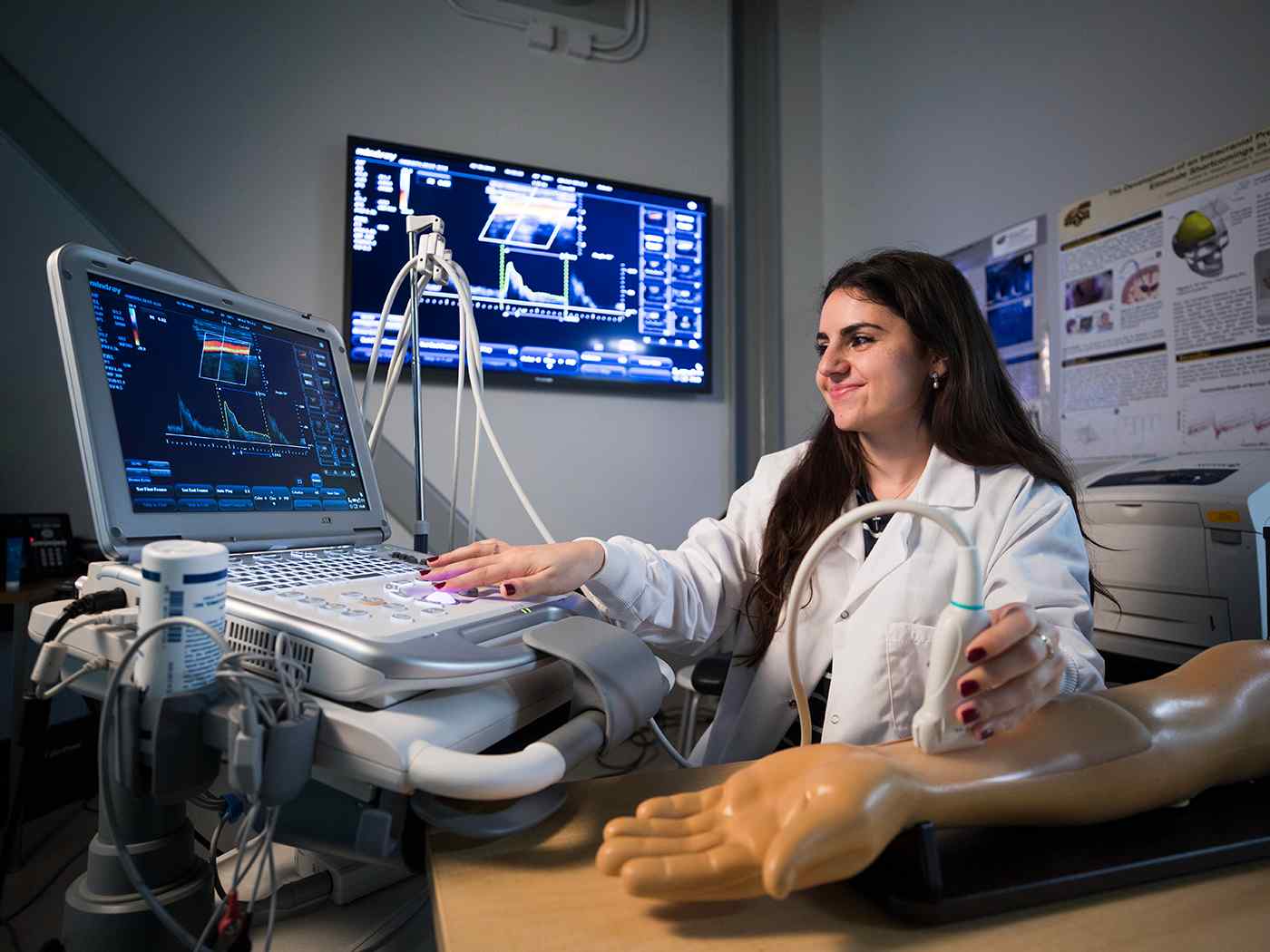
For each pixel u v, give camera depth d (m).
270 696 0.48
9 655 1.81
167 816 0.60
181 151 2.17
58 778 1.73
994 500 0.99
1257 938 0.40
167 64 2.16
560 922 0.41
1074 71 1.88
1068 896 0.43
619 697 0.59
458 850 0.49
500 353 2.44
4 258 1.95
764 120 2.83
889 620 0.96
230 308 0.82
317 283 2.29
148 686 0.49
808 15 2.86
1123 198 1.75
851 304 1.01
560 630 0.64
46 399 1.99
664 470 2.69
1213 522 1.20
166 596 0.49
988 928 0.41
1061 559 0.89
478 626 0.61
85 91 2.07
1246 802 0.55
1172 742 0.52
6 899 1.36
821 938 0.40
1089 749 0.49
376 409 2.31
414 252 1.14
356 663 0.50
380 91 2.38
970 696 0.47
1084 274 1.84
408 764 0.46
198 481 0.72
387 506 2.32
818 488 1.12
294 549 0.83
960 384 1.01
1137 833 0.50
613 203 2.59
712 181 2.78
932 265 1.03
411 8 2.42
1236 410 1.51
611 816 0.54
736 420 2.77
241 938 0.46
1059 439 1.90
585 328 2.55
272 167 2.26
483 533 2.44
